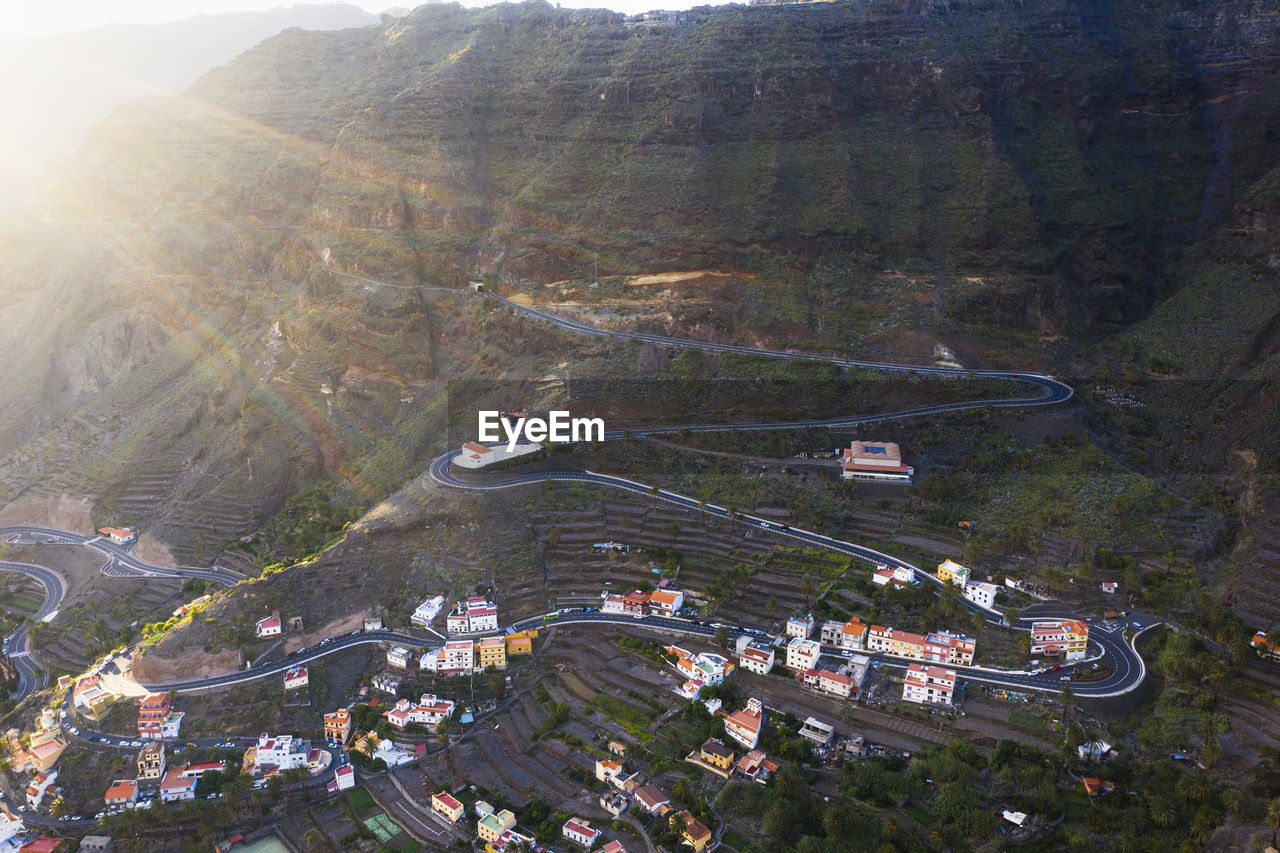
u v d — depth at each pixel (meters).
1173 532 175.75
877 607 161.00
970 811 120.06
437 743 151.38
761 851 123.44
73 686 171.75
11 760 154.75
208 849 137.38
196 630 172.12
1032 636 148.38
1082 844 116.69
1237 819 116.50
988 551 173.62
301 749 150.75
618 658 161.75
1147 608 159.25
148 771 148.25
